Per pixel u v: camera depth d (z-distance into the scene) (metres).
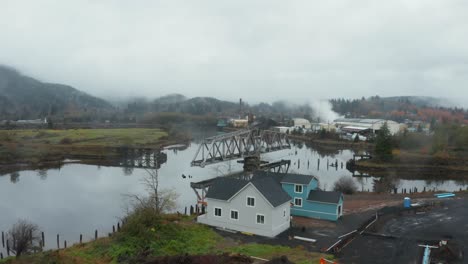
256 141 75.12
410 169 76.06
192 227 31.73
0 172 70.56
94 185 58.19
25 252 28.00
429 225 33.22
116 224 38.19
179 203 45.22
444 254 25.38
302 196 36.09
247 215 31.16
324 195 35.69
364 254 25.78
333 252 26.14
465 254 25.78
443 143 86.94
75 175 67.56
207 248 27.12
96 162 83.25
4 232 35.78
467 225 33.22
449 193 47.50
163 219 31.12
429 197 45.41
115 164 80.81
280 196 31.94
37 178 64.62
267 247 27.23
